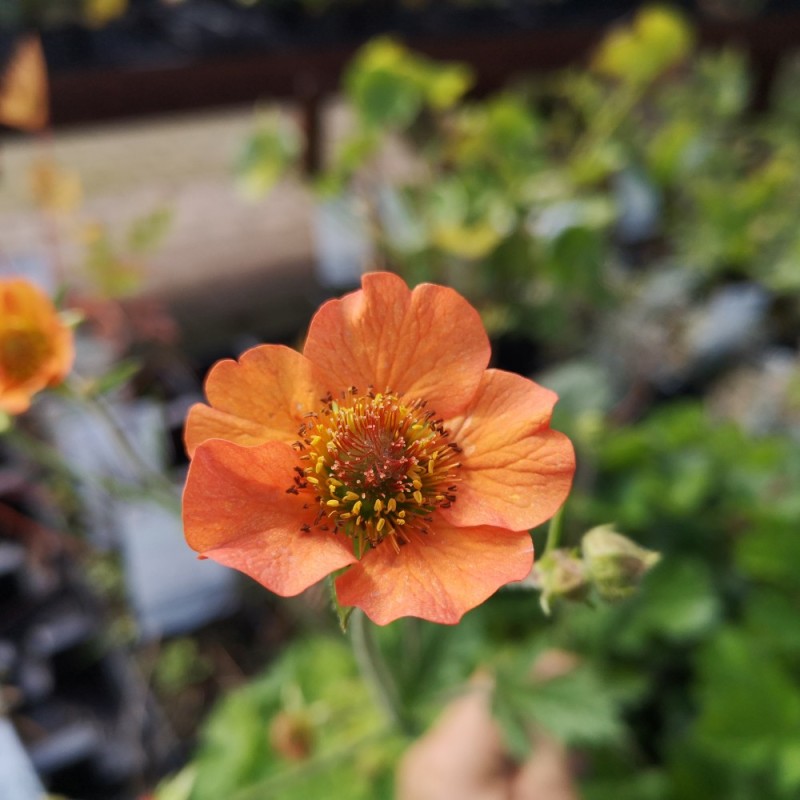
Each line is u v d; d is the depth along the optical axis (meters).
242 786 0.17
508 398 0.08
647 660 0.18
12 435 0.13
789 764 0.14
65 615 0.19
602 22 0.33
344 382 0.08
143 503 0.18
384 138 0.27
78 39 0.26
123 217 0.28
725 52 0.35
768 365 0.28
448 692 0.14
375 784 0.16
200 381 0.22
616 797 0.15
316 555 0.07
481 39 0.31
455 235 0.21
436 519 0.08
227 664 0.20
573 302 0.26
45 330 0.11
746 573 0.18
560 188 0.23
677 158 0.27
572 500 0.18
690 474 0.19
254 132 0.24
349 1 0.29
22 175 0.29
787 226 0.30
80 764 0.17
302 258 0.27
